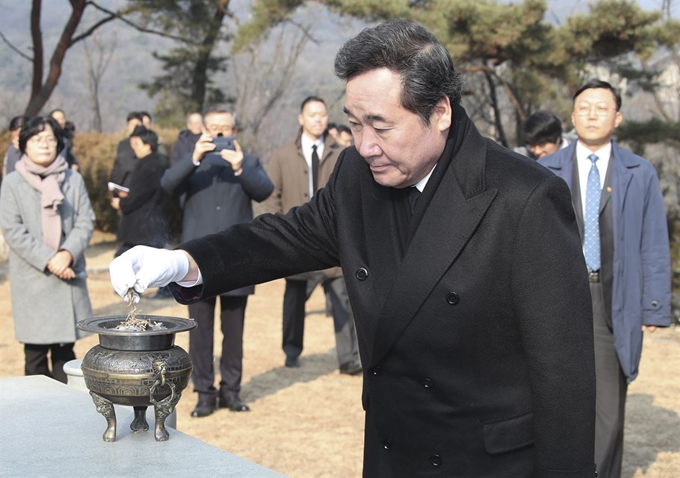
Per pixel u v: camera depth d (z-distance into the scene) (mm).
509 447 1968
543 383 1886
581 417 1890
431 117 1868
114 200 9594
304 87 30484
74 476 2029
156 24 18984
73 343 5305
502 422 1970
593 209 4047
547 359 1875
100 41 29359
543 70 15055
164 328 2211
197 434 5137
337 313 6734
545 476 1909
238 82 24953
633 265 3992
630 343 3959
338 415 5613
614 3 14203
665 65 18078
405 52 1800
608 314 3965
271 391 6199
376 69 1807
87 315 5273
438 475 2025
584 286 1913
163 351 2207
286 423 5402
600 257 3996
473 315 1920
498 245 1902
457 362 1959
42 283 5086
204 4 19406
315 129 6820
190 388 6289
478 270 1906
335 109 22219
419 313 1941
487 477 1987
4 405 2709
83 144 18625
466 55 14711
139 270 2053
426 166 1933
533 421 1949
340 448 4922
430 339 1945
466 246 1919
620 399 3994
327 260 2248
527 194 1890
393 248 2020
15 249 5027
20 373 6473
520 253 1886
